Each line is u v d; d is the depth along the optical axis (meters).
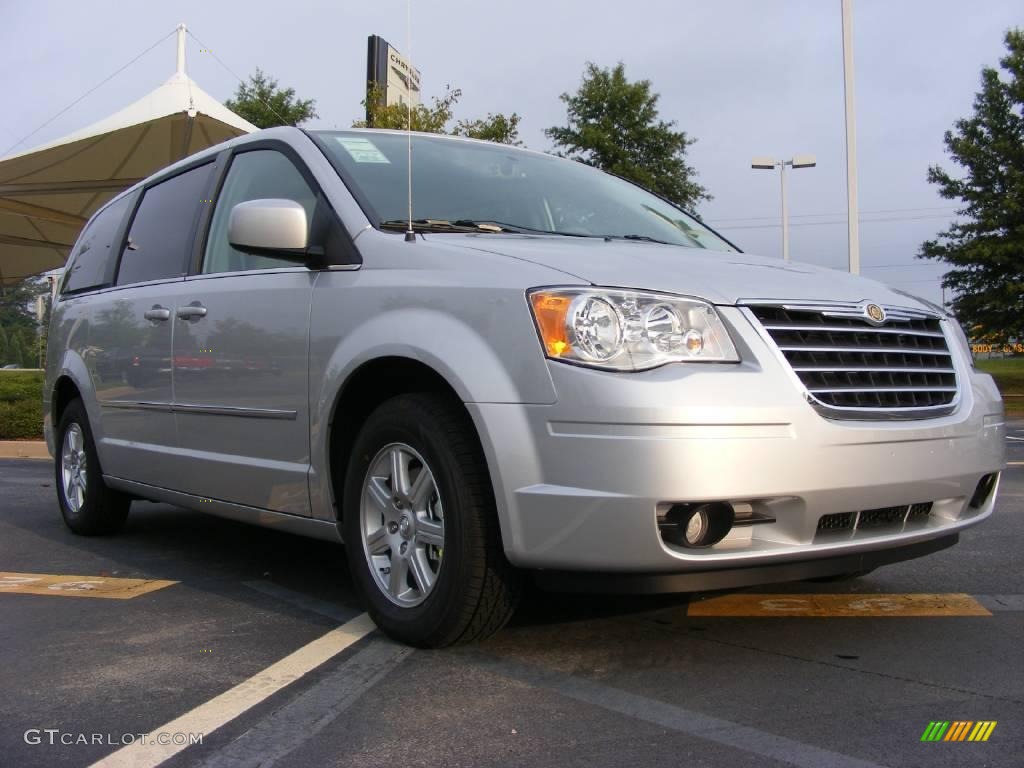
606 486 2.60
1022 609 3.60
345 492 3.34
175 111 14.68
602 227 4.06
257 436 3.75
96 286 5.38
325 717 2.54
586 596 3.76
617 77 26.08
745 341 2.79
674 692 2.70
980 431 3.21
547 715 2.54
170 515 6.15
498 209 3.88
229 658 3.06
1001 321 27.67
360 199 3.57
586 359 2.67
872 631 3.31
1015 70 27.27
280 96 27.98
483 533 2.87
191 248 4.44
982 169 27.36
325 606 3.73
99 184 17.80
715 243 4.41
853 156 16.97
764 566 2.79
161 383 4.38
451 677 2.83
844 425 2.79
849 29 16.86
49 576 4.32
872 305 3.09
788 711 2.56
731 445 2.61
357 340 3.22
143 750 2.35
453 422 2.94
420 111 14.85
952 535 3.26
